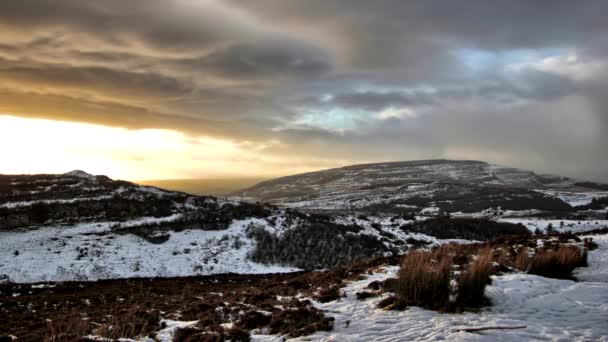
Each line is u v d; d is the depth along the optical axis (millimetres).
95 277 40062
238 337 9805
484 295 12211
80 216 54156
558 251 17125
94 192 62531
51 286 34188
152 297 26328
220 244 52406
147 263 44750
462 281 11812
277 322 10727
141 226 52406
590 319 10188
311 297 14266
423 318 10570
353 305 12406
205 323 11852
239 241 53531
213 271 45812
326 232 61594
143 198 62562
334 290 14469
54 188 62969
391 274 16578
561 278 15477
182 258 47312
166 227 53812
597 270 16453
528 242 23484
